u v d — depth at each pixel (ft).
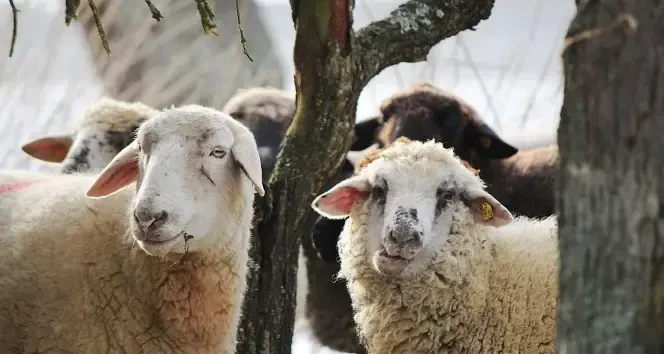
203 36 66.80
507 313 27.84
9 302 24.67
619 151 15.74
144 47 63.62
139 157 24.58
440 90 43.45
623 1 15.57
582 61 16.12
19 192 27.02
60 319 24.41
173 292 24.77
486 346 27.99
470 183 28.96
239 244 25.52
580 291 16.31
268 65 71.61
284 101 46.57
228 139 24.27
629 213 15.60
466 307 28.12
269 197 29.30
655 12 15.25
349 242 29.91
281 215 29.32
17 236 25.49
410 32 32.30
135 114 38.83
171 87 63.16
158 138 23.95
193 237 23.66
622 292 15.67
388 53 31.68
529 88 56.70
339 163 30.30
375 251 28.60
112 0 62.59
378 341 29.09
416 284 28.30
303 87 29.76
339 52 29.35
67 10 23.11
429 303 28.27
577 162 16.37
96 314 24.58
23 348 24.57
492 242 29.01
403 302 28.50
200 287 24.99
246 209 25.68
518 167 42.04
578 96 16.25
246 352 28.99
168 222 22.77
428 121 41.01
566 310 16.62
